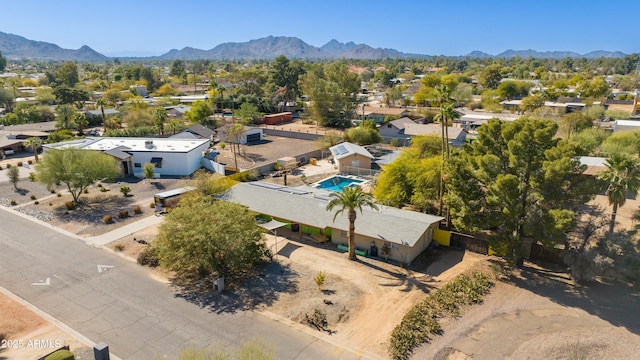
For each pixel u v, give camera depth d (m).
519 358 23.38
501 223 32.31
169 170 60.97
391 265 34.59
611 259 29.08
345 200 34.03
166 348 23.80
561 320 26.88
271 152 78.44
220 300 28.97
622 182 33.09
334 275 32.72
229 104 128.50
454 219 34.88
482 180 34.06
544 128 30.59
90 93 136.00
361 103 134.62
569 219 28.62
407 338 24.52
